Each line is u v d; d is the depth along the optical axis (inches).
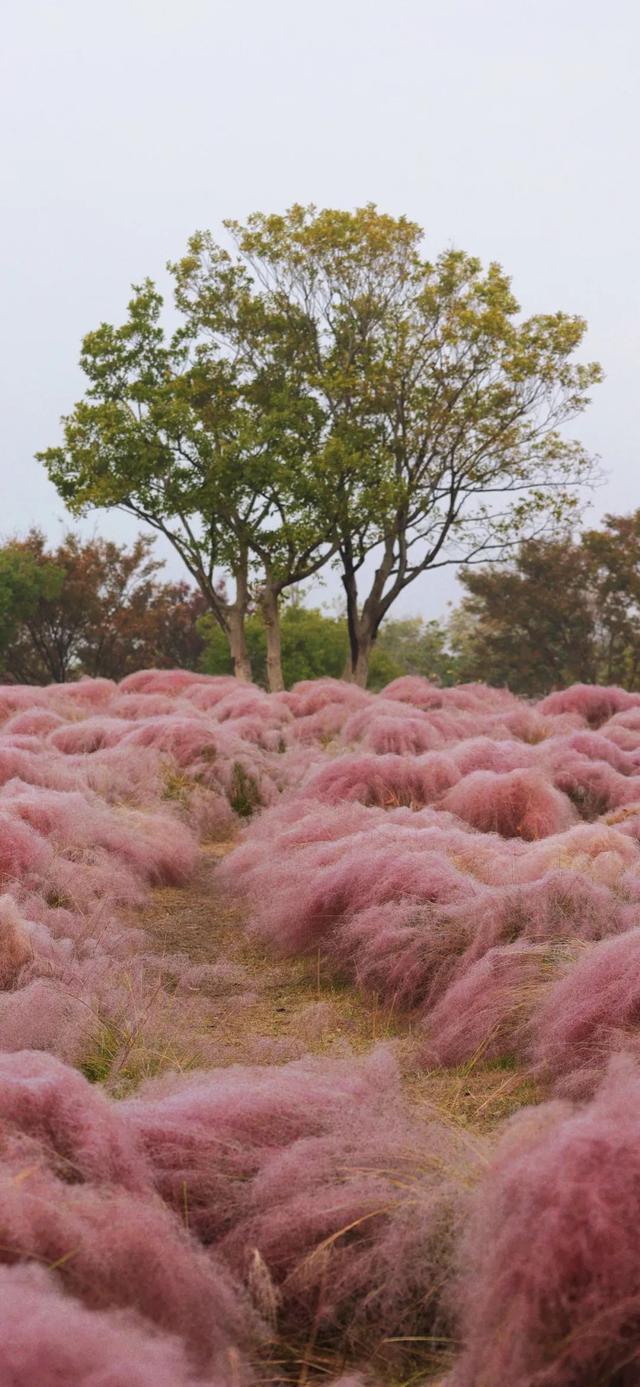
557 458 1299.2
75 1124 94.5
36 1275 72.4
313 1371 87.3
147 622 1927.9
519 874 220.1
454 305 1273.4
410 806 327.9
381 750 438.3
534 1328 75.5
